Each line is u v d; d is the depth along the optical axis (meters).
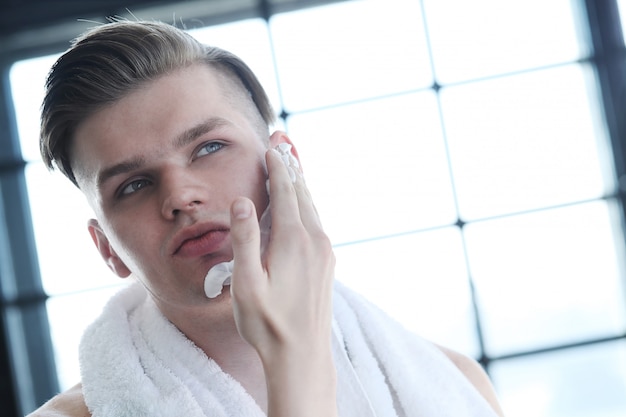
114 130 0.63
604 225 2.08
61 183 2.16
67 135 0.67
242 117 0.67
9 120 2.16
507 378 2.07
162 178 0.63
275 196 0.63
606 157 2.07
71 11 2.12
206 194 0.63
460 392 0.79
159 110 0.63
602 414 2.05
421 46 2.08
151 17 2.12
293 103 2.08
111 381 0.69
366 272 2.06
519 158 2.08
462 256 2.06
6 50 2.16
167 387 0.68
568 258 2.08
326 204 2.06
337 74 2.08
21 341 2.14
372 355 0.77
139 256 0.64
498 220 2.07
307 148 2.07
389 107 2.07
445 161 2.07
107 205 0.65
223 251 0.63
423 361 0.80
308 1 2.09
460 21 2.09
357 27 2.09
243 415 0.67
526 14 2.09
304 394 0.58
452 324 2.06
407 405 0.76
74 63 0.65
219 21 2.10
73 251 2.16
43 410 0.71
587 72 2.08
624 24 2.08
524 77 2.08
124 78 0.63
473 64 2.08
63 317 2.15
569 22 2.09
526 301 2.07
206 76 0.66
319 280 0.60
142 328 0.72
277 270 0.59
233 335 0.68
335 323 0.75
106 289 2.15
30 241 2.15
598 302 2.07
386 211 2.07
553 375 2.08
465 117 2.08
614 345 2.06
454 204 2.06
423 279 2.06
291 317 0.58
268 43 2.08
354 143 2.07
